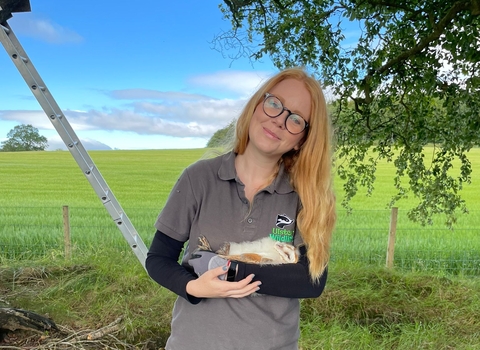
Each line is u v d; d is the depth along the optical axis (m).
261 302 1.30
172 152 50.41
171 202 1.31
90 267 5.41
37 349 3.40
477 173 23.66
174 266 1.27
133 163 35.06
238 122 1.37
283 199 1.33
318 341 3.63
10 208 12.99
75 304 4.38
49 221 9.95
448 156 4.56
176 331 1.33
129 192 19.33
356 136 4.84
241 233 1.28
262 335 1.28
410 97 4.52
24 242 7.28
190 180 1.32
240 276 1.22
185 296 1.22
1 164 33.44
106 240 7.25
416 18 4.19
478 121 3.90
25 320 3.62
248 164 1.34
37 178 24.70
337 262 5.94
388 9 4.17
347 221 11.20
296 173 1.35
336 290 4.71
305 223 1.31
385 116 4.82
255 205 1.30
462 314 4.36
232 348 1.26
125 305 4.25
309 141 1.31
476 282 5.30
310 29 4.38
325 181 1.34
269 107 1.26
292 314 1.36
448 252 7.31
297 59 4.68
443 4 3.95
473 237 8.80
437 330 3.93
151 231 8.87
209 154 1.49
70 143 3.28
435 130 4.46
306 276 1.29
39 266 5.43
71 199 16.77
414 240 8.18
